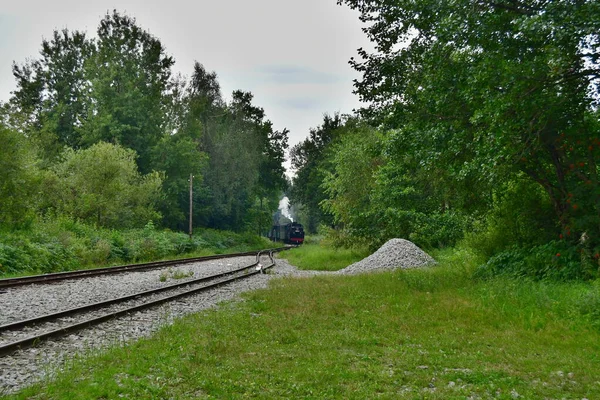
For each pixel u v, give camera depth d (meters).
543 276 11.91
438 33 12.08
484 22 11.38
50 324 8.81
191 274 18.59
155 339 7.57
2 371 5.87
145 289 14.07
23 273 17.86
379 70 15.91
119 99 47.44
